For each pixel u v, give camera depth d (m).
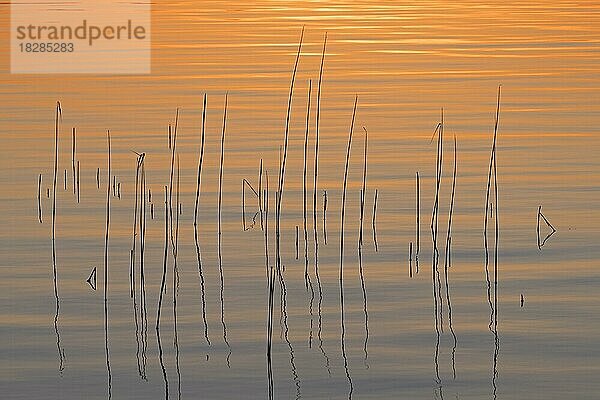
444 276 35.72
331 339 31.28
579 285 34.81
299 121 54.62
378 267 36.62
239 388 28.44
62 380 28.88
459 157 48.66
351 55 69.62
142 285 33.31
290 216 41.47
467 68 65.81
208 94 60.31
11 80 64.50
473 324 32.12
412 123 54.19
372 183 45.19
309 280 35.62
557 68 65.62
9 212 42.16
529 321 32.28
